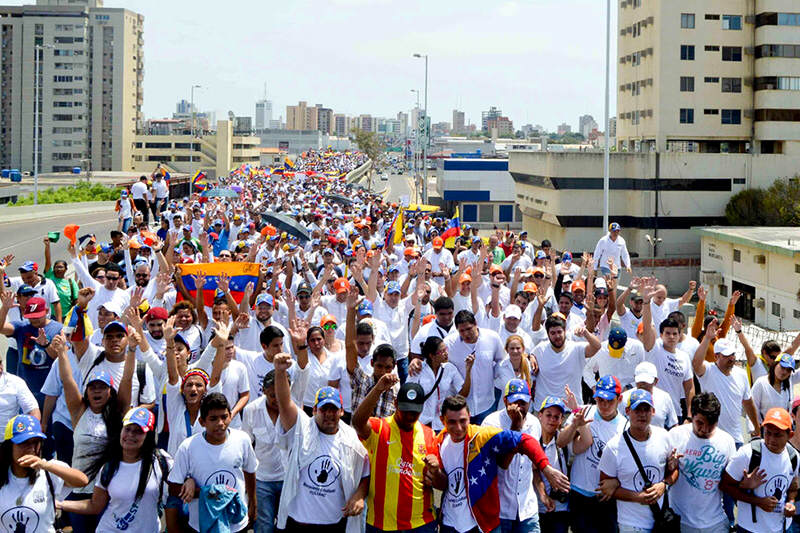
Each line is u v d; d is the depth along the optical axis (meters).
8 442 7.04
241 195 49.00
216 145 173.75
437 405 10.38
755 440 8.13
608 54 43.69
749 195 70.69
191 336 10.89
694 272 68.25
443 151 178.00
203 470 7.64
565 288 15.62
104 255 17.05
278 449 8.52
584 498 8.55
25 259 35.72
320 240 20.27
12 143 165.38
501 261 19.73
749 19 74.81
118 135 166.12
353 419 7.75
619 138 84.44
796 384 12.05
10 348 12.16
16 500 7.07
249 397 9.70
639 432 8.01
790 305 51.50
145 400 8.98
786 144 73.69
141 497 7.62
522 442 7.55
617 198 73.06
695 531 8.19
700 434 8.06
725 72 75.25
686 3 74.38
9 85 164.38
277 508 8.62
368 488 7.64
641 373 9.16
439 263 17.83
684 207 71.56
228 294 11.78
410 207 42.25
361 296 13.59
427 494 7.62
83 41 162.88
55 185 119.81
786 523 8.53
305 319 13.05
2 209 56.91
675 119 75.38
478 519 7.59
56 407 9.62
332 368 10.09
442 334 11.00
